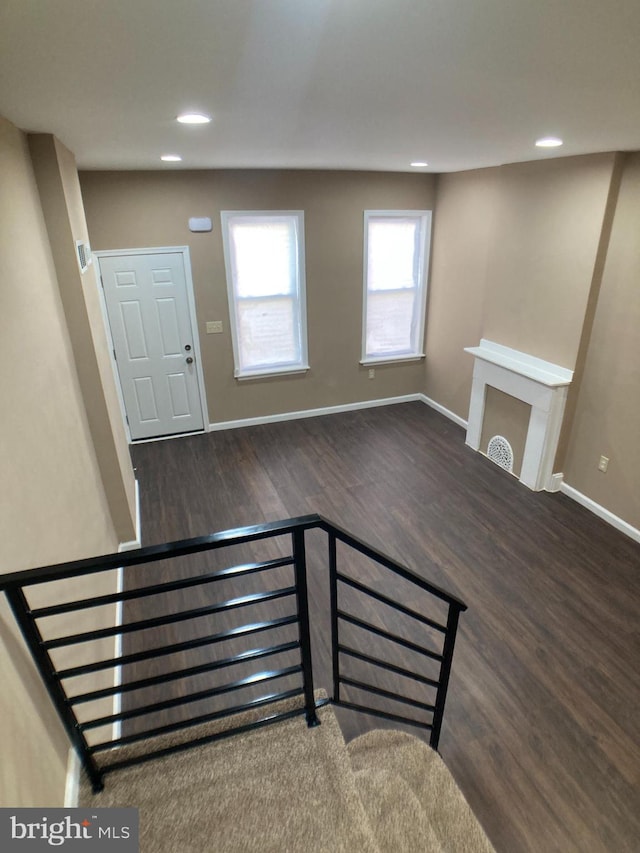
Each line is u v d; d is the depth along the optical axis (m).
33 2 0.92
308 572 3.26
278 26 1.09
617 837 1.89
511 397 4.30
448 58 1.32
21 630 1.21
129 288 4.63
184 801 1.47
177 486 4.33
